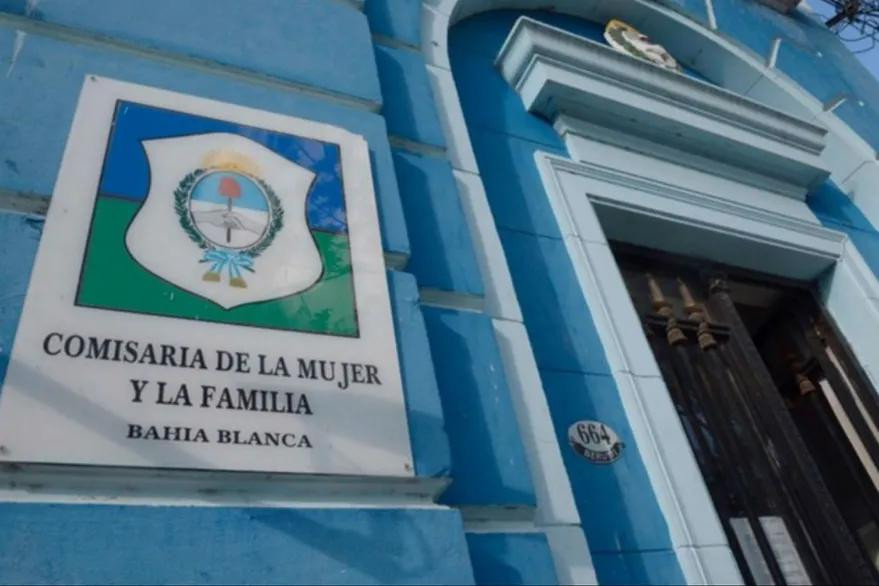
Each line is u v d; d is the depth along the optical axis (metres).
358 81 2.52
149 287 1.66
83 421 1.42
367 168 2.21
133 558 1.34
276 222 1.94
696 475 2.27
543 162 3.09
